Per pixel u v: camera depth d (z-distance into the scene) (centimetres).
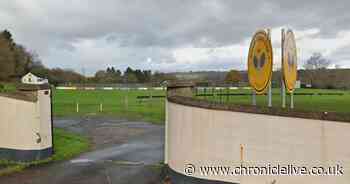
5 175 1206
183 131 1028
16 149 1404
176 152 1060
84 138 1986
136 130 2311
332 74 8031
